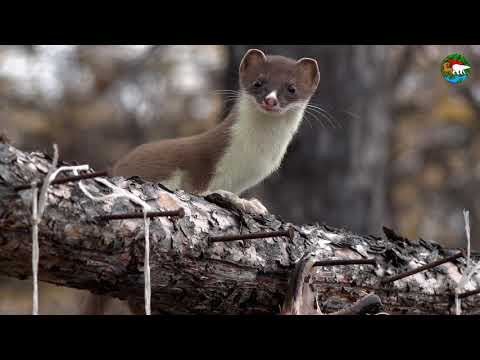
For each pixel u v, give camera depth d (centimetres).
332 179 840
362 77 864
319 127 845
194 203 339
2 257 270
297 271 333
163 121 1210
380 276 388
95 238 281
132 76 1181
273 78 622
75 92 1141
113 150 1145
